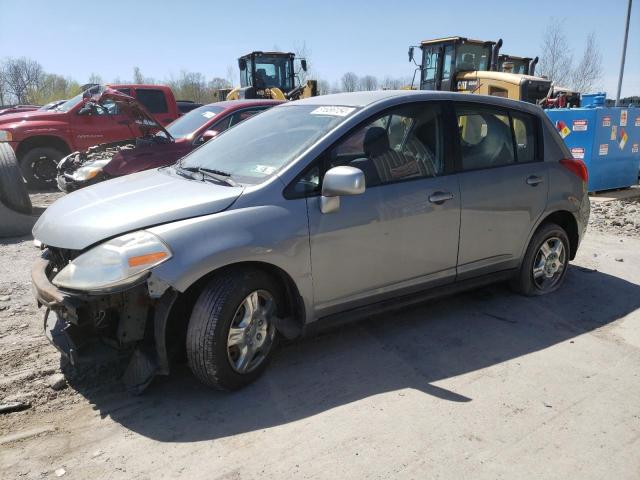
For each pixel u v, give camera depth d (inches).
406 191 148.6
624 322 173.0
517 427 117.1
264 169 138.1
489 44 592.1
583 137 393.1
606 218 325.7
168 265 114.7
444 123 161.2
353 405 125.1
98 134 443.8
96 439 112.9
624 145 411.2
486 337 161.0
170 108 494.0
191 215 122.3
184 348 131.0
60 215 135.1
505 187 170.9
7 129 417.4
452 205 157.8
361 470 103.4
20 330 163.2
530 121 184.7
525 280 188.2
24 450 109.3
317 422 118.5
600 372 141.1
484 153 169.8
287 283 133.7
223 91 924.0
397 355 149.3
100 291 112.6
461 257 164.6
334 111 150.9
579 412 122.9
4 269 223.0
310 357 147.6
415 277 155.7
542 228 187.6
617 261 240.1
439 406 124.7
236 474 102.4
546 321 172.9
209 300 121.0
